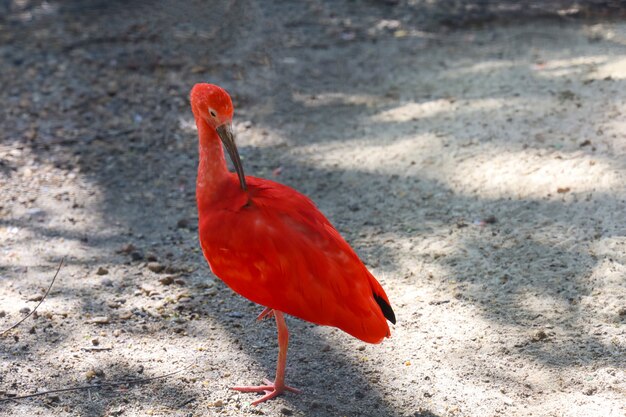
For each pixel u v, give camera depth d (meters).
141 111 10.02
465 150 7.99
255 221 4.65
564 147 7.67
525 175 7.34
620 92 8.59
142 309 6.07
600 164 7.25
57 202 7.90
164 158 8.82
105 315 5.97
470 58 10.77
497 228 6.71
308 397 5.01
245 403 4.95
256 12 13.23
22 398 4.97
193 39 12.28
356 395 5.02
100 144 9.15
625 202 6.66
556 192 7.01
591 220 6.54
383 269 6.43
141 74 11.10
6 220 7.55
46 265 6.73
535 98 8.86
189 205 7.83
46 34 12.80
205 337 5.71
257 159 8.60
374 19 12.95
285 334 4.94
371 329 4.62
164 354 5.48
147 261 6.80
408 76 10.41
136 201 7.92
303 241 4.61
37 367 5.30
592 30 11.36
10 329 5.72
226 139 4.82
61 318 5.91
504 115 8.55
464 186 7.41
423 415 4.78
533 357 5.21
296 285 4.61
